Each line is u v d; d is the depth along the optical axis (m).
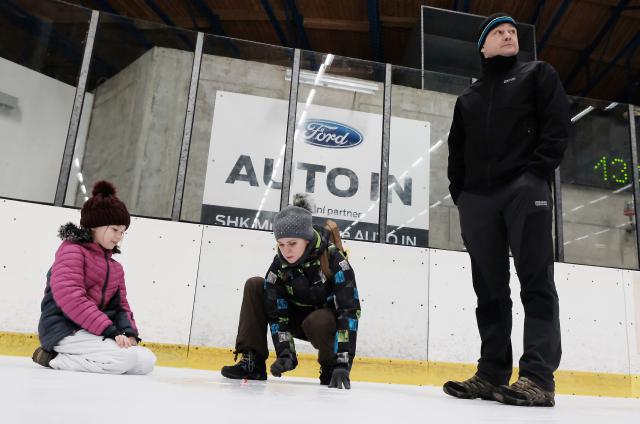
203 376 2.16
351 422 0.88
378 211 4.45
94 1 7.01
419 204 4.54
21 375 1.38
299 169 4.43
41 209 3.54
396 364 3.83
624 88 8.36
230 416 0.83
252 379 2.06
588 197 4.77
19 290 3.39
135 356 1.85
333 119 4.59
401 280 3.98
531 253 1.69
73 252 1.92
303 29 7.60
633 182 4.86
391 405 1.30
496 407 1.44
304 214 1.87
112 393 1.06
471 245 1.88
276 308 2.00
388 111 4.68
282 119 4.52
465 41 6.13
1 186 4.16
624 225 4.74
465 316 4.00
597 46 7.38
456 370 3.89
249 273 3.80
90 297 1.95
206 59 4.53
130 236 3.66
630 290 4.32
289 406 1.08
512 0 6.54
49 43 4.38
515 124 1.80
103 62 4.37
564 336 4.13
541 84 1.76
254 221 4.27
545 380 1.57
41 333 1.90
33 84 4.32
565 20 6.99
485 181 1.84
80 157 4.13
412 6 6.91
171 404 0.94
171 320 3.61
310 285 2.00
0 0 4.39
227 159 4.35
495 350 1.79
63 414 0.71
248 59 4.59
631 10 6.64
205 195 4.25
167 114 4.41
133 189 4.20
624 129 5.01
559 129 1.69
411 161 4.62
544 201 1.71
